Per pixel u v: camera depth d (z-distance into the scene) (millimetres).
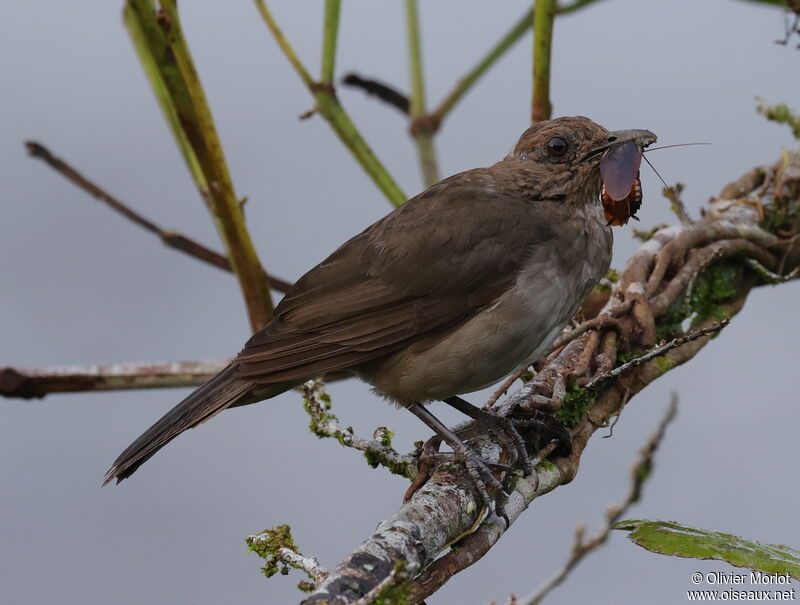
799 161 10906
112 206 10492
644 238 10641
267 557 7074
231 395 8688
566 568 5879
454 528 7137
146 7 8703
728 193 10867
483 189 9164
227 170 9391
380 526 6883
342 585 6148
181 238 10703
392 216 9312
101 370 9742
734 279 10188
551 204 9062
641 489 6031
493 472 7824
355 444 8188
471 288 8766
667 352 9156
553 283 8789
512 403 8375
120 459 8445
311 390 8695
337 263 9203
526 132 9406
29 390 9539
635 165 8633
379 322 8875
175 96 9031
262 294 9805
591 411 8625
